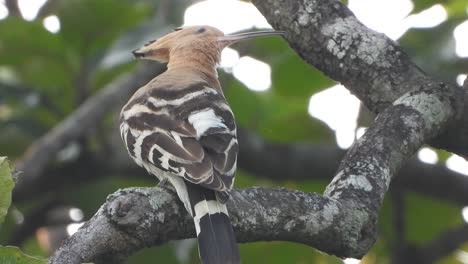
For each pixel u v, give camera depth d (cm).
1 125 1212
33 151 1121
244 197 645
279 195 652
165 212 628
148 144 714
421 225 1334
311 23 794
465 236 1246
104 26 1195
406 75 771
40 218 1266
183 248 1225
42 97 1218
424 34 1173
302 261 1256
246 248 1248
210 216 629
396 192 1241
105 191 1245
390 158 718
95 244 598
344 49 784
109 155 1202
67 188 1222
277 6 804
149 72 1143
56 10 1241
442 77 1143
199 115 727
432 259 1244
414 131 737
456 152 777
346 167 706
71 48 1202
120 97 1136
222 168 668
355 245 660
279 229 647
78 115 1131
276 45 1225
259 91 1280
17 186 1134
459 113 762
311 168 1216
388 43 782
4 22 1160
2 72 1233
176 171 671
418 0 1145
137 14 1194
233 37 946
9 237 1273
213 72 934
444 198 1214
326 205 657
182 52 935
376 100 777
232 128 732
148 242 624
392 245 1277
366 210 671
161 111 740
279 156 1212
